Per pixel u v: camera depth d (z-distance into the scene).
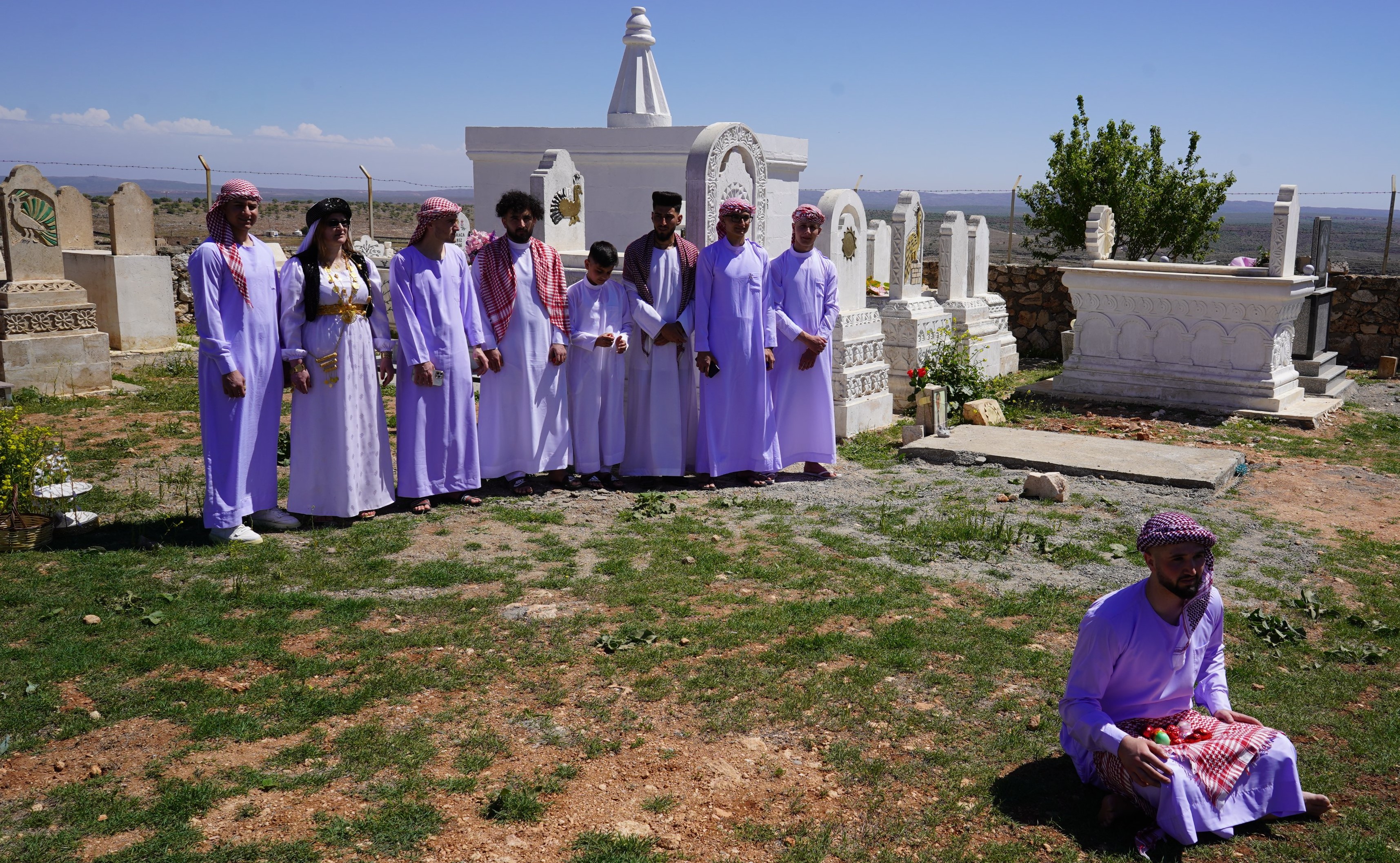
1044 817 3.37
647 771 3.62
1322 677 4.46
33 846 3.09
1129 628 3.31
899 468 8.35
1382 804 3.46
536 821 3.29
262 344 6.08
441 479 6.90
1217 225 18.39
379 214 44.22
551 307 7.18
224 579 5.41
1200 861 3.14
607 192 14.86
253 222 6.01
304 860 3.06
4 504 5.94
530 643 4.66
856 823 3.34
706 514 6.95
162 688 4.12
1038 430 10.05
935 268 17.97
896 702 4.15
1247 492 7.74
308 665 4.36
